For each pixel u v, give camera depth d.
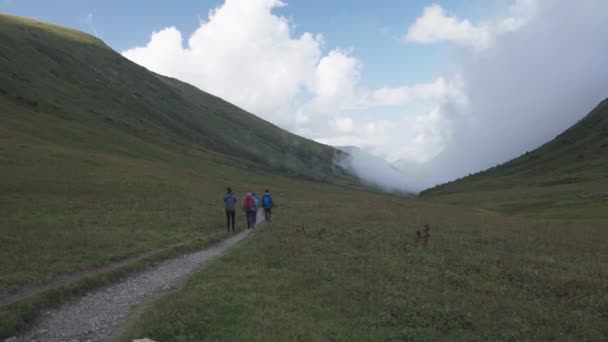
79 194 40.19
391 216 40.28
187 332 9.79
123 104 156.62
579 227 38.88
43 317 11.19
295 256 18.91
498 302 13.29
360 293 13.65
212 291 13.02
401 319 11.50
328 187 175.88
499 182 164.75
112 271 15.43
